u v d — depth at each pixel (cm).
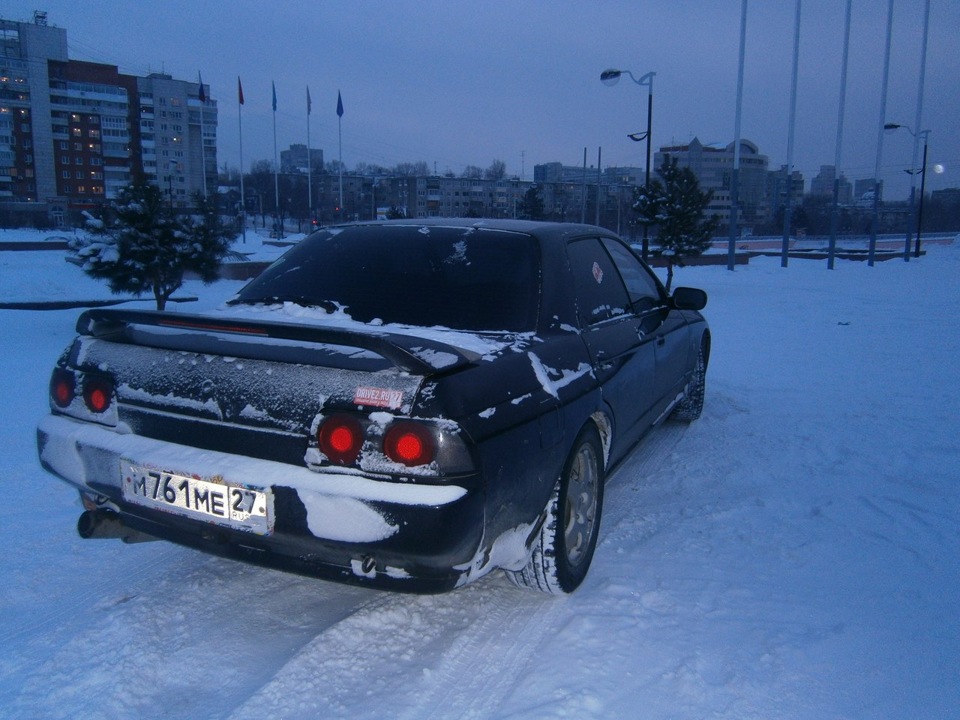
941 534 384
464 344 262
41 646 268
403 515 214
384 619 284
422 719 229
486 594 308
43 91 8556
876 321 1358
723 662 262
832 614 299
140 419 258
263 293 324
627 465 484
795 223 9225
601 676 251
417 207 8331
